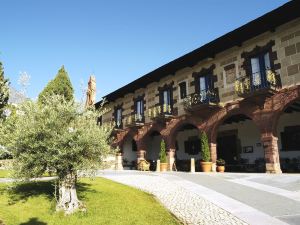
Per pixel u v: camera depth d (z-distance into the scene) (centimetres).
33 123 832
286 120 1836
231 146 2144
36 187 1100
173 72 2211
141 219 754
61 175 848
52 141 810
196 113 1947
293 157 1772
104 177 1549
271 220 664
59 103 867
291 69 1491
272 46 1592
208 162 1778
